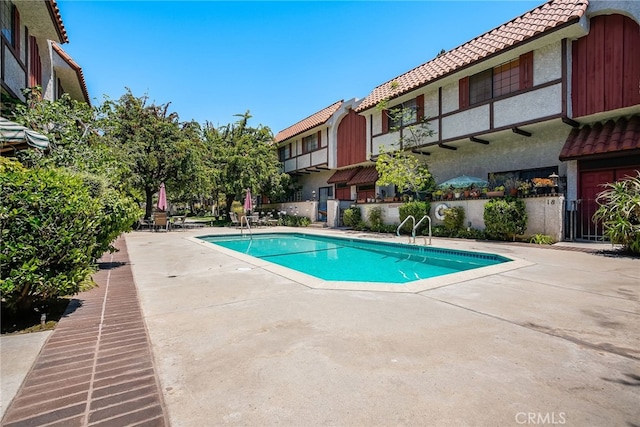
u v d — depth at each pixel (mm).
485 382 2580
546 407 2256
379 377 2666
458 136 15812
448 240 13094
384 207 18031
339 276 8453
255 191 25469
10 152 8758
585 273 6711
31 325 3902
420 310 4391
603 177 12195
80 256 4109
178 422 2111
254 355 3074
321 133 26422
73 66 15883
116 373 2746
